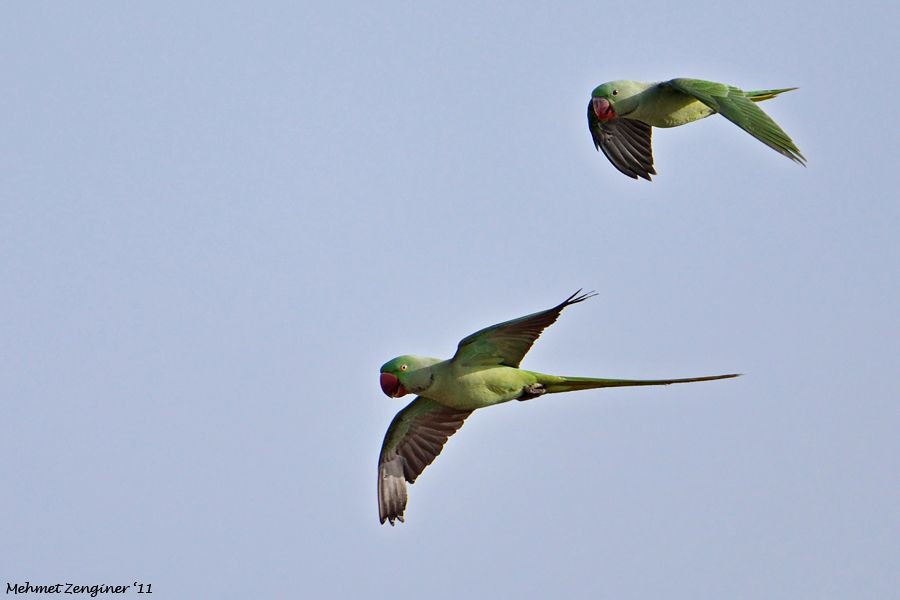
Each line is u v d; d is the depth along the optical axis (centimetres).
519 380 1509
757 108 1559
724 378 1485
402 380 1535
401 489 1631
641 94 1714
